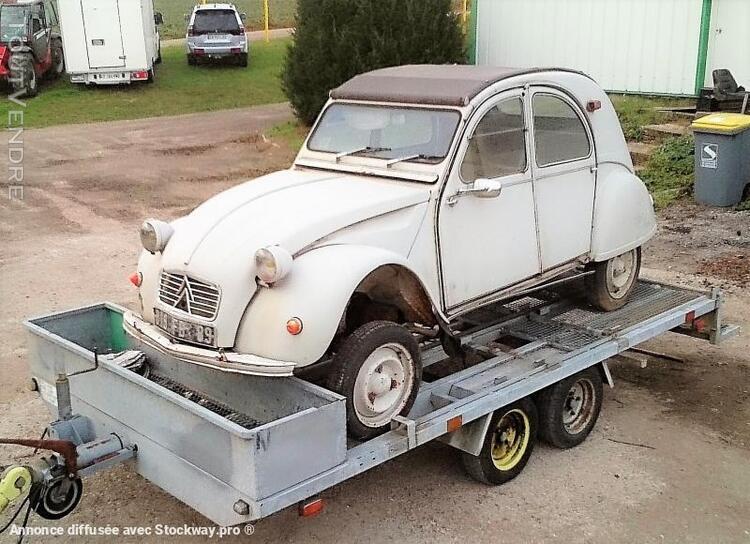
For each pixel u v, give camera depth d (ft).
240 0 128.57
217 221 14.98
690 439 18.38
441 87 16.87
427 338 17.90
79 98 71.56
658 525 15.16
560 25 51.39
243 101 71.10
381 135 17.26
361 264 14.02
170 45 98.07
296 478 12.19
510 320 19.31
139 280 15.58
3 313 25.89
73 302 26.84
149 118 65.77
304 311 13.47
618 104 47.62
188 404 12.41
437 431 14.29
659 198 37.14
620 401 20.27
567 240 18.70
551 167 18.16
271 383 14.20
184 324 14.40
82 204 41.14
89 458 13.38
